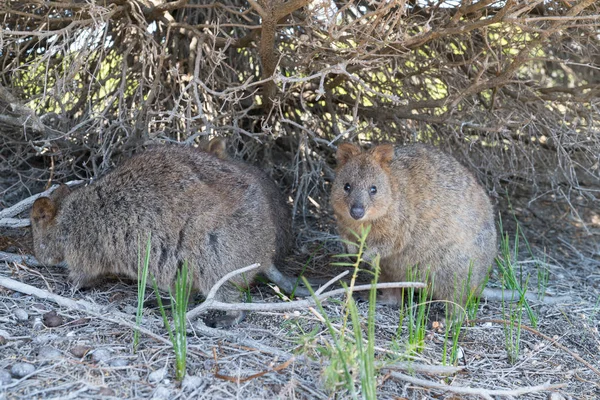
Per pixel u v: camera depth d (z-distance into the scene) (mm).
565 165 2406
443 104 2174
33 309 1748
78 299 1812
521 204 2598
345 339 1713
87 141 2209
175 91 2270
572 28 2168
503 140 2443
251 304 1702
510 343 1831
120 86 2098
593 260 2330
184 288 1658
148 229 1769
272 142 2352
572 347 1860
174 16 2312
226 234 1763
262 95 2229
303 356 1660
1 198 2211
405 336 1813
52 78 2211
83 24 1976
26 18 2156
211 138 2168
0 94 1919
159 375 1601
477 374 1740
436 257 1914
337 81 2199
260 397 1584
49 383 1560
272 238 1852
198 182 1776
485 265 1959
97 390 1556
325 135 2396
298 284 1945
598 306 2043
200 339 1707
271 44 2004
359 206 1854
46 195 2033
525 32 2059
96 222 1799
